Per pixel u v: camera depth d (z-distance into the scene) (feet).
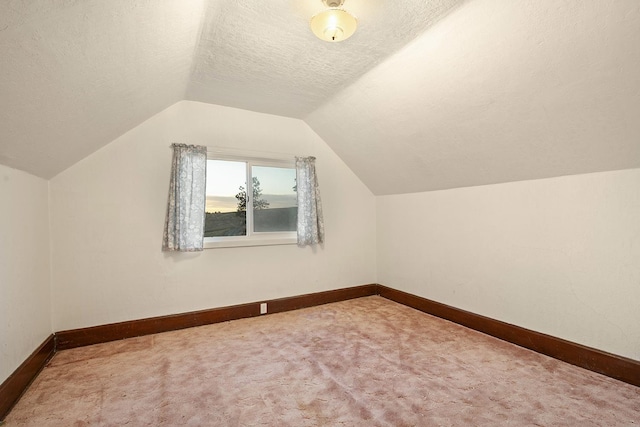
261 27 5.97
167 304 9.36
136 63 5.69
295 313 10.85
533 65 5.40
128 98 6.93
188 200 9.39
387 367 6.82
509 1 4.73
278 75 7.98
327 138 11.84
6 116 4.47
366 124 9.71
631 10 4.09
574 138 6.18
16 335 5.93
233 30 6.06
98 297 8.50
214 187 10.41
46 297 7.57
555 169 7.09
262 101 9.77
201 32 6.10
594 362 6.52
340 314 10.69
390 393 5.81
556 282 7.29
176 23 5.24
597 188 6.55
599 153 6.16
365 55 6.90
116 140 8.73
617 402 5.41
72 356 7.54
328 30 5.27
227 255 10.25
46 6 3.23
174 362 7.18
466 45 5.75
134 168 8.96
